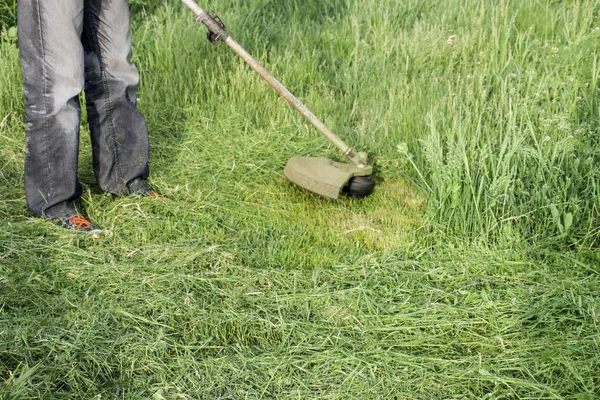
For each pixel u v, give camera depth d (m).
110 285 3.40
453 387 2.90
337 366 3.00
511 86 4.85
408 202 4.38
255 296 3.42
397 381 2.92
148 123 5.05
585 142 4.17
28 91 3.69
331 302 3.39
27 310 3.21
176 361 3.00
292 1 6.97
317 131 5.00
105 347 3.01
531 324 3.26
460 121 4.28
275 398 2.84
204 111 5.18
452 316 3.31
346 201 4.38
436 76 5.62
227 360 3.01
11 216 3.92
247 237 3.92
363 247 3.90
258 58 5.66
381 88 5.47
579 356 3.03
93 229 3.84
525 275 3.61
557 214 3.78
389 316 3.29
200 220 4.07
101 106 4.00
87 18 3.84
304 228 4.09
